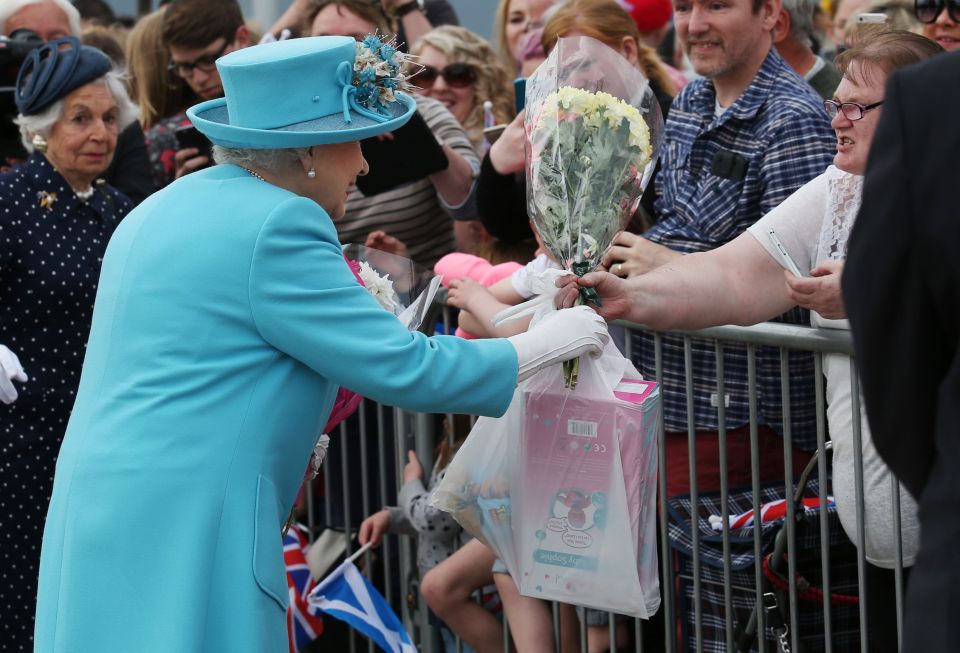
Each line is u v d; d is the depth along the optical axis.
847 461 11.60
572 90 10.97
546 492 11.10
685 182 14.27
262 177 10.27
